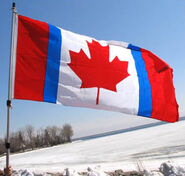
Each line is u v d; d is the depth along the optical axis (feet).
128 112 14.58
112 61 14.83
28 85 12.24
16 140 219.00
